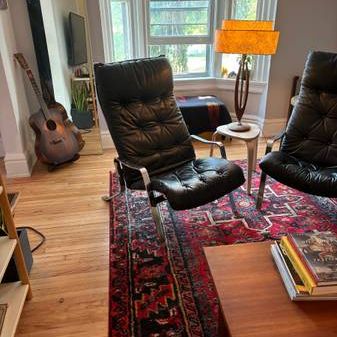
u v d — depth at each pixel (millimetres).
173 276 1716
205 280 1687
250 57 3293
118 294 1608
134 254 1885
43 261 1844
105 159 3199
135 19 3455
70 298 1595
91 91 3188
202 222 2176
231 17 3551
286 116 3682
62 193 2582
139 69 2174
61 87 3213
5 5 2611
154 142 2189
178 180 1975
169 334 1399
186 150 2297
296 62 3434
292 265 1168
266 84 3549
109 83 2043
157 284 1665
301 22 3260
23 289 1511
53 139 2895
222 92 3877
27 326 1455
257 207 2305
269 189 2566
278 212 2268
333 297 1072
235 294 1112
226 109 3432
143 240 2006
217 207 2340
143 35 3514
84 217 2264
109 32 3303
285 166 2021
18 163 2828
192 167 2156
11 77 2656
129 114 2127
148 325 1441
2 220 1409
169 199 1742
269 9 3264
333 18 3291
